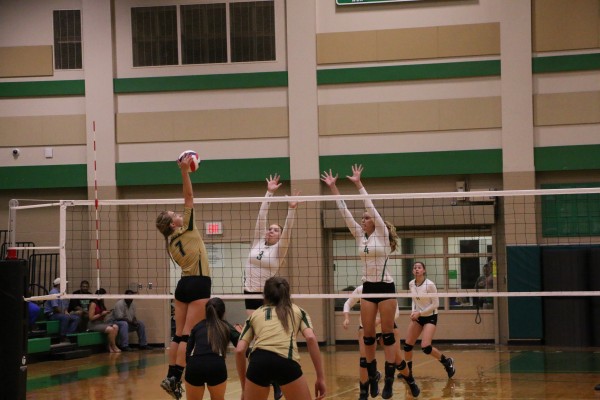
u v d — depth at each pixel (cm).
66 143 1794
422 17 1712
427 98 1708
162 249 1762
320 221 1712
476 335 1711
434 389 1018
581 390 988
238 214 1762
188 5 1778
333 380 1126
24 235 1806
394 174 1706
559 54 1672
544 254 1650
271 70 1753
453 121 1697
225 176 1750
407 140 1712
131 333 1772
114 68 1789
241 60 1761
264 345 605
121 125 1780
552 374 1163
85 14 1788
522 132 1670
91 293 1759
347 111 1727
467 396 950
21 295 770
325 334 1727
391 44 1719
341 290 1744
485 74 1688
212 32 1770
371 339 853
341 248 1748
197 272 788
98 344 1678
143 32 1788
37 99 1805
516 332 1652
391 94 1719
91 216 1780
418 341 1719
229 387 1077
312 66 1734
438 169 1695
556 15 1673
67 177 1786
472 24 1697
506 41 1683
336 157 1723
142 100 1781
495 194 895
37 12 1811
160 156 1770
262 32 1761
